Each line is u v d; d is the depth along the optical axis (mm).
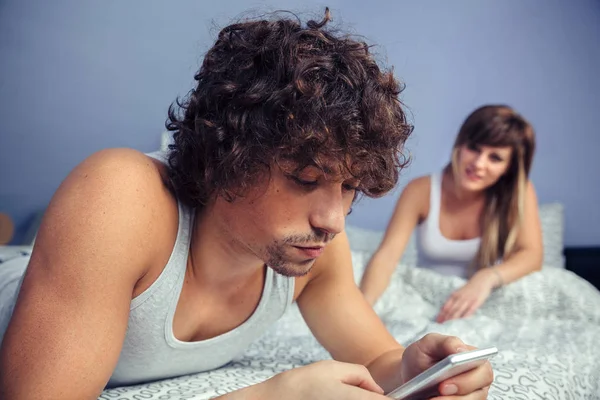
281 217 672
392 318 1650
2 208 2537
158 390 839
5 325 897
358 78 674
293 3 2656
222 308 866
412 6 2719
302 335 1384
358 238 2361
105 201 672
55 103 2584
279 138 645
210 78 724
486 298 1761
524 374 1031
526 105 2762
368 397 623
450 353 771
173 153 782
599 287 2424
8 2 2539
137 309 764
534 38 2758
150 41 2637
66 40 2584
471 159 1993
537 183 2779
